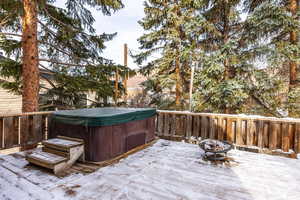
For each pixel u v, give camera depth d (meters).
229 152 3.10
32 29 4.32
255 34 5.58
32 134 3.26
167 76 7.52
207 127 3.68
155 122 4.29
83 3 5.18
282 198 1.67
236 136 3.37
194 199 1.64
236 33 6.32
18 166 2.32
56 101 6.70
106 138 2.50
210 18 6.61
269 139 3.10
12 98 7.26
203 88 6.62
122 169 2.30
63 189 1.77
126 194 1.70
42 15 5.32
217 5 6.20
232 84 5.66
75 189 1.77
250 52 5.73
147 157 2.77
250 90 5.99
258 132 3.18
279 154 3.00
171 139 4.08
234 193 1.75
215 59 5.84
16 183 1.87
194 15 6.83
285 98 5.91
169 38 6.97
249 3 6.15
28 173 2.12
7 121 2.93
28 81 4.30
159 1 7.09
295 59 5.12
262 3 5.46
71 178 2.01
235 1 5.95
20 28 5.23
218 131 3.55
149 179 2.03
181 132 3.95
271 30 5.52
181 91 7.62
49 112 3.52
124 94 7.36
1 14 4.57
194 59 6.73
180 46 7.10
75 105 6.96
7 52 5.01
